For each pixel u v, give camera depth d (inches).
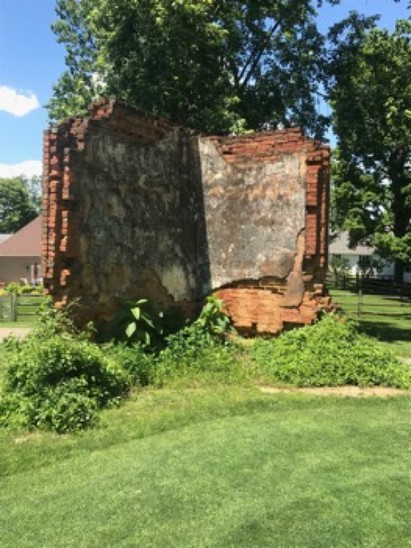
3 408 250.1
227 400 288.7
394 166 1299.2
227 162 476.1
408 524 161.2
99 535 155.9
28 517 166.4
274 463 205.5
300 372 335.3
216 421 256.2
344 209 1359.5
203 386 316.8
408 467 203.8
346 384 332.8
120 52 620.7
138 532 156.9
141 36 609.3
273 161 452.1
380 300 1079.6
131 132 408.5
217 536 153.9
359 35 807.1
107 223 380.2
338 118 822.5
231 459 208.7
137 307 359.3
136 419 254.4
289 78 770.2
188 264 470.9
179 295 455.5
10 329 647.1
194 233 482.9
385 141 1085.1
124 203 397.1
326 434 239.5
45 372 259.6
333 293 1269.7
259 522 161.2
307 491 181.6
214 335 404.8
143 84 606.9
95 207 369.4
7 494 181.6
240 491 181.6
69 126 368.5
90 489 183.9
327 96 811.4
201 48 638.5
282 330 441.7
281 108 756.6
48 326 319.6
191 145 484.1
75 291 352.5
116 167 390.3
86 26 836.6
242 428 245.9
